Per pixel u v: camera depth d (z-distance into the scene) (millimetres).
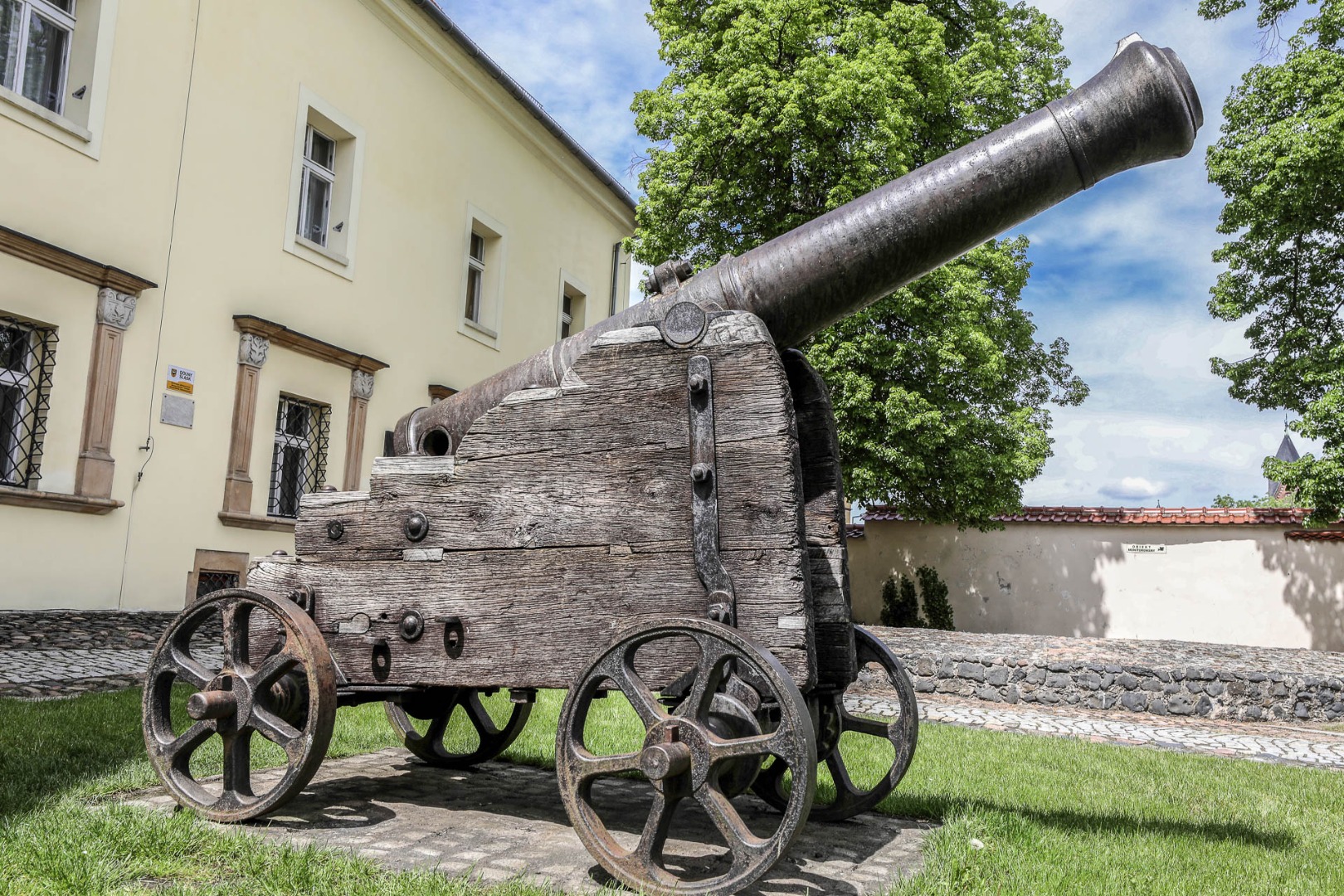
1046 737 7777
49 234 9125
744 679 3189
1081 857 3373
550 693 7609
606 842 2906
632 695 2914
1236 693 10344
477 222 16000
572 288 19250
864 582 19219
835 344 14531
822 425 3676
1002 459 15047
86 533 9469
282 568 3734
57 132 9188
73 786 3756
